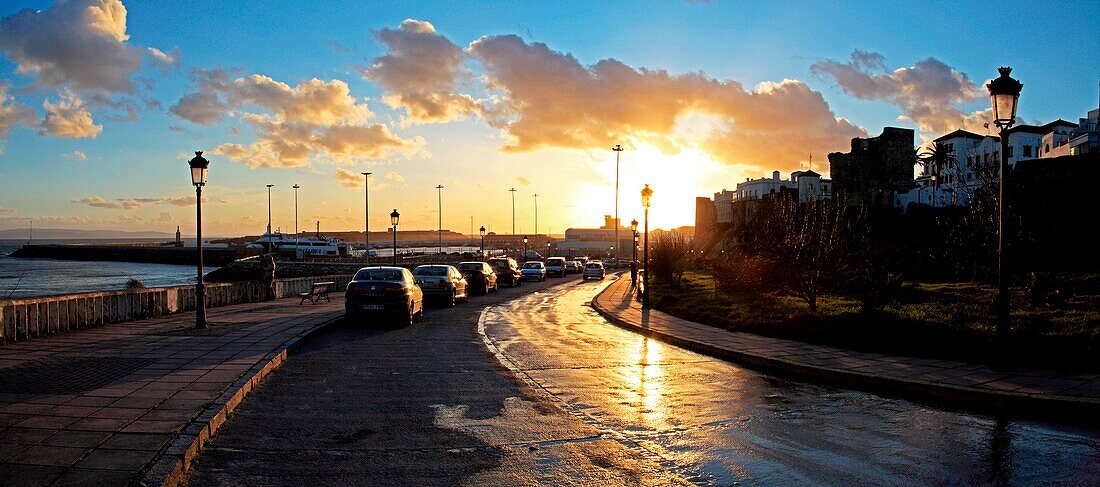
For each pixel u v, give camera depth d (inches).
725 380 416.5
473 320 790.5
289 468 234.8
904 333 511.8
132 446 238.4
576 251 5098.4
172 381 357.1
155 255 4512.8
